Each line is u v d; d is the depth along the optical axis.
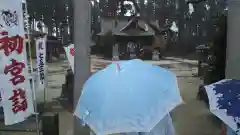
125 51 27.33
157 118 2.66
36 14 15.84
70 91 9.60
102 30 26.92
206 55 11.89
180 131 6.73
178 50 22.97
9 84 4.25
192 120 7.58
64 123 7.23
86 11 5.32
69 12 15.77
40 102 9.05
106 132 2.58
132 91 2.77
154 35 26.38
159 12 25.55
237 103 2.86
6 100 4.25
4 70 4.20
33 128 5.82
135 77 2.94
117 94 2.74
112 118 2.61
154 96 2.76
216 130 6.80
